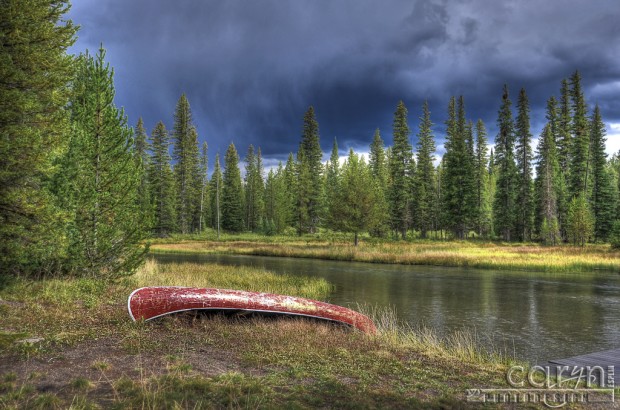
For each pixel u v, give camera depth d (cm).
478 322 1334
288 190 8394
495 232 6681
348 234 6862
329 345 806
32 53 1037
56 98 1100
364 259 3653
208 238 6306
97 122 1390
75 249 1274
